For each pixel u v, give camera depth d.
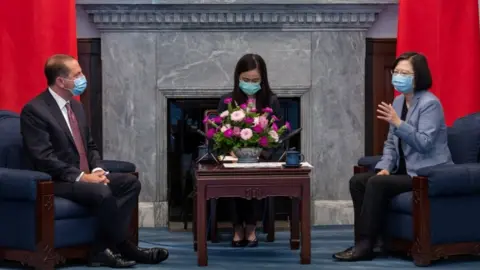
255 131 5.16
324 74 6.93
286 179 4.95
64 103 5.22
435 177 4.81
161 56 6.86
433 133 5.10
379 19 7.05
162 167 6.92
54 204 4.77
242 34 6.86
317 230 6.67
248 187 4.94
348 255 5.16
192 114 7.01
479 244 5.05
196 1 6.66
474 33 6.64
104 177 5.01
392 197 5.18
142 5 6.65
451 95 6.68
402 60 5.25
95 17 6.76
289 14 6.79
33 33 6.46
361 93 6.96
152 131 6.88
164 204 6.93
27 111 5.03
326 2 6.73
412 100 5.28
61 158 5.08
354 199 5.39
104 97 6.86
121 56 6.84
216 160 5.42
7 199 4.79
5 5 6.46
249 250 5.69
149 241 6.13
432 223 4.90
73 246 4.95
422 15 6.68
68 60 5.15
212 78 6.88
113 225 4.95
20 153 5.19
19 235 4.79
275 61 6.89
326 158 6.98
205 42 6.86
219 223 6.98
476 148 5.33
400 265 4.98
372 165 5.58
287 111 7.04
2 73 6.46
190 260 5.25
